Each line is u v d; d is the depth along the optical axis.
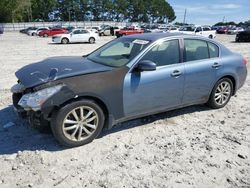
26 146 4.12
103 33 43.06
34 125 4.02
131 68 4.36
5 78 8.59
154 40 4.68
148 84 4.48
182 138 4.50
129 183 3.36
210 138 4.52
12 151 3.99
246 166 3.78
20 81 4.20
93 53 5.32
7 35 45.44
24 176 3.44
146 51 4.52
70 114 3.94
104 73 4.16
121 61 4.50
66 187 3.27
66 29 43.41
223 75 5.50
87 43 27.00
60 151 3.99
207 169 3.68
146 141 4.37
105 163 3.75
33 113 3.91
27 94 3.90
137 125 4.91
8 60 13.09
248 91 7.29
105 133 4.57
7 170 3.55
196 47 5.18
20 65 11.51
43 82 3.85
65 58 5.10
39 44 24.95
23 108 3.90
